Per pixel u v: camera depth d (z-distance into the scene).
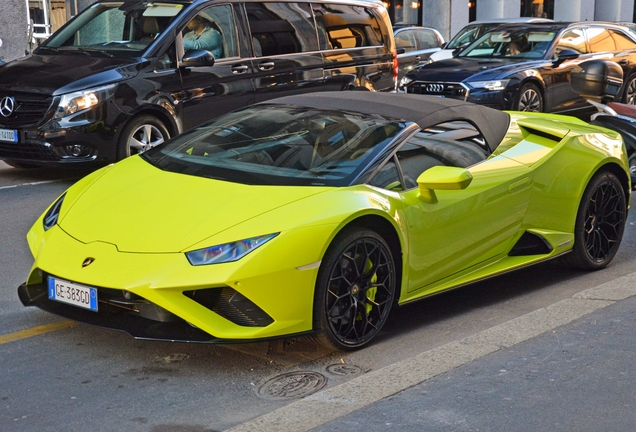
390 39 11.39
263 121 5.37
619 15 30.31
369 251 4.50
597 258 6.15
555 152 5.75
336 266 4.37
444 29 23.44
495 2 24.62
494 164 5.37
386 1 23.11
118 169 5.19
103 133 8.61
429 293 4.95
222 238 4.14
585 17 29.25
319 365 4.38
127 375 4.18
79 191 5.01
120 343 4.59
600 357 4.27
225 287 4.10
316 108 5.45
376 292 4.63
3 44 15.05
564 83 13.45
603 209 6.13
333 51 10.65
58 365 4.29
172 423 3.69
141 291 4.02
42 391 3.98
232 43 9.68
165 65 9.09
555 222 5.78
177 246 4.16
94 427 3.63
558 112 13.48
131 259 4.16
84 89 8.51
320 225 4.24
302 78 10.26
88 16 9.84
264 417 3.61
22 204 7.98
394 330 4.96
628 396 3.83
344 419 3.59
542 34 13.88
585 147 5.95
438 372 4.07
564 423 3.58
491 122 5.66
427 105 5.52
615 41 14.67
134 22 9.46
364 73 10.97
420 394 3.84
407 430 3.50
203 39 9.42
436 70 13.12
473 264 5.26
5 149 8.79
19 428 3.61
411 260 4.76
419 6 23.72
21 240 6.73
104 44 9.44
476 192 5.14
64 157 8.49
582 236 5.96
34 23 16.14
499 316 5.21
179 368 4.29
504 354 4.30
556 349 4.37
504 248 5.46
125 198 4.68
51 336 4.68
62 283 4.28
